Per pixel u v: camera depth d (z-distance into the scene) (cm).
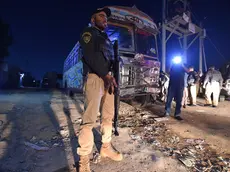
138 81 594
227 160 280
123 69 556
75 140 341
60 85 3089
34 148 300
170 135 387
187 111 662
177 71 521
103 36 239
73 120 476
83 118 232
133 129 418
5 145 307
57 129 402
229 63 1072
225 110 694
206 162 273
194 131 416
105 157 277
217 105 802
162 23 1245
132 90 577
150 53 657
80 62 725
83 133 226
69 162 261
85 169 224
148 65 631
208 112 651
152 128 430
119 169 245
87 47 222
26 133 372
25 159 265
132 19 582
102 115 274
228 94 970
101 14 246
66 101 814
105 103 270
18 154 279
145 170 245
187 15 1295
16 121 451
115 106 326
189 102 883
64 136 361
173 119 521
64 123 448
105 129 271
